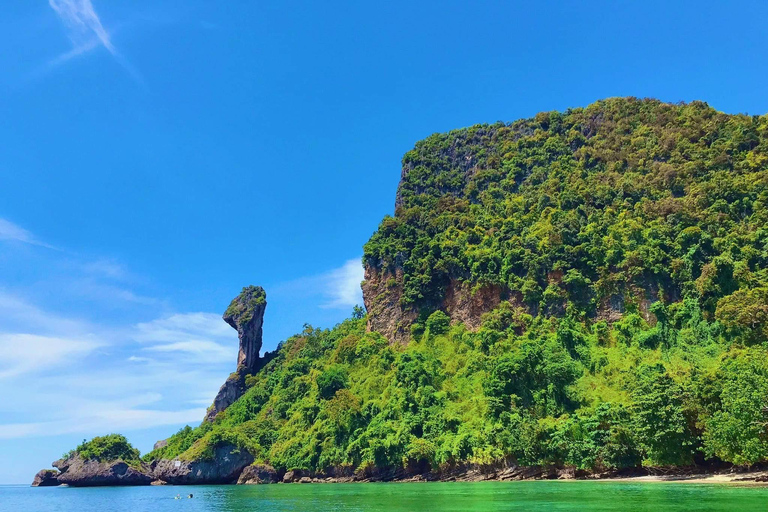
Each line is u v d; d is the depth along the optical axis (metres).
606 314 109.62
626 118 150.12
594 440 80.50
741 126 126.94
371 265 151.75
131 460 145.62
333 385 127.94
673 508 41.06
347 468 110.50
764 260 97.50
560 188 138.25
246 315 199.50
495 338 114.31
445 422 101.69
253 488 106.56
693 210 113.38
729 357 81.69
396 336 135.25
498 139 170.62
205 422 183.75
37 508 78.19
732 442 59.88
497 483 83.12
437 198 162.12
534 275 119.69
